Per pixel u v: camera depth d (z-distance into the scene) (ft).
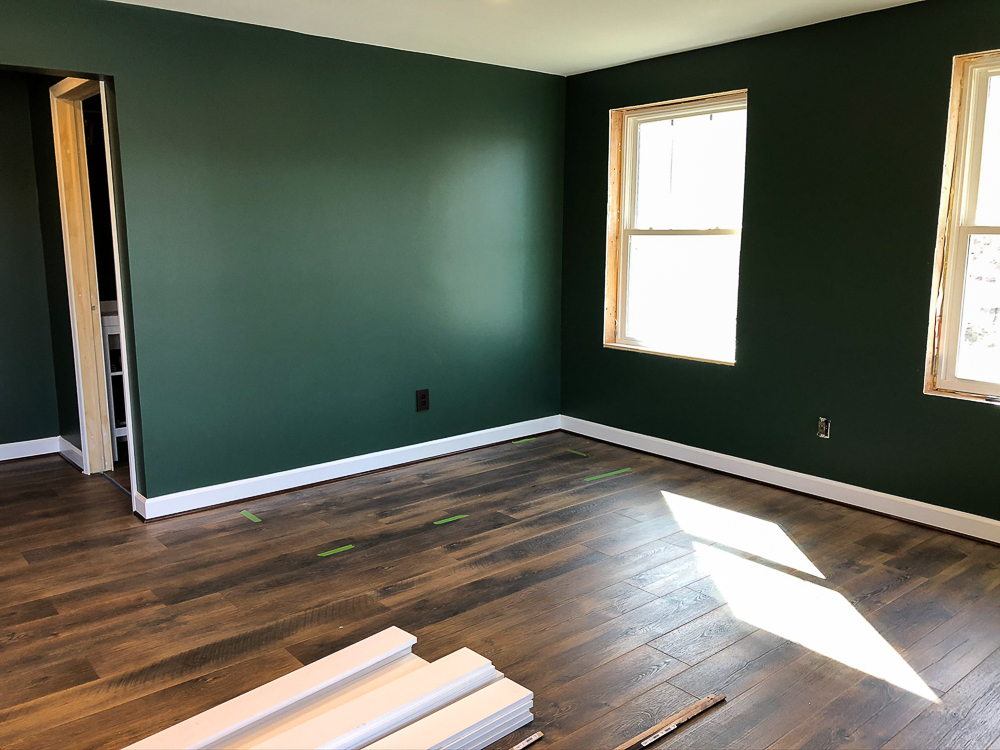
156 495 12.50
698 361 15.16
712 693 7.75
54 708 7.55
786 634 8.89
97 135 15.88
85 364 14.56
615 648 8.60
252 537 11.81
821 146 12.81
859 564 10.74
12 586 10.16
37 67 10.73
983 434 11.36
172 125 11.91
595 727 7.22
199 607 9.60
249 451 13.46
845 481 13.14
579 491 13.93
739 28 12.85
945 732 7.16
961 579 10.26
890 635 8.86
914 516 12.25
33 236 15.76
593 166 16.70
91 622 9.23
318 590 10.05
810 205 13.09
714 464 15.11
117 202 12.00
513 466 15.47
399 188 14.73
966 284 11.54
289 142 13.17
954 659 8.37
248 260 12.99
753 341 14.21
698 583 10.20
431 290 15.55
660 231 15.74
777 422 14.01
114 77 11.31
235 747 6.59
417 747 6.52
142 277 11.93
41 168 15.21
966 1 10.89
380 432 15.21
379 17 12.03
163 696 7.75
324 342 14.14
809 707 7.53
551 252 17.57
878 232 12.25
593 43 13.85
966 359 11.68
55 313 15.69
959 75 11.25
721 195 14.71
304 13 11.81
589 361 17.44
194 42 11.95
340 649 8.61
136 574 10.52
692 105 14.87
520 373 17.44
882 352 12.42
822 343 13.19
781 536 11.77
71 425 15.61
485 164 15.99
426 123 14.92
